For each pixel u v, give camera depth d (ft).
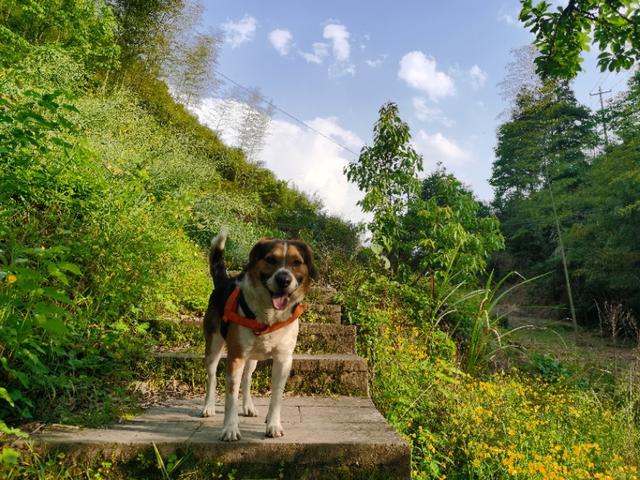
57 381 8.79
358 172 25.32
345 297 18.47
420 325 19.38
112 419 8.74
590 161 56.08
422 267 23.36
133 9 46.24
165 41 48.83
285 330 8.30
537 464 10.08
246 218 31.76
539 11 16.99
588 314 50.42
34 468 6.91
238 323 8.15
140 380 10.98
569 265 53.88
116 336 11.27
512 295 62.80
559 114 55.77
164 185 22.90
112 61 36.50
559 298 56.34
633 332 33.65
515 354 22.95
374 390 12.85
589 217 50.60
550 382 19.93
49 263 7.64
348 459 7.72
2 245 10.73
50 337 9.23
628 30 16.12
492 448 10.58
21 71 19.67
